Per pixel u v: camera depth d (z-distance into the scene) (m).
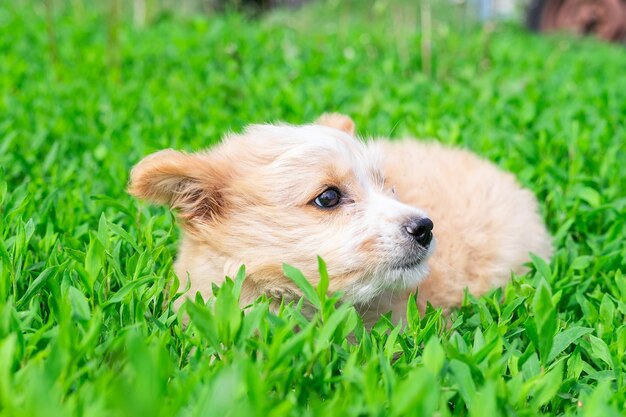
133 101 1.08
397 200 0.61
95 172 0.80
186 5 2.24
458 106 1.09
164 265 0.60
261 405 0.41
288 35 1.77
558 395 0.49
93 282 0.53
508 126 0.96
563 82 1.33
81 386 0.44
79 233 0.65
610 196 0.76
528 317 0.55
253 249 0.56
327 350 0.48
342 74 1.32
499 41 1.83
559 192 0.74
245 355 0.46
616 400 0.46
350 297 0.56
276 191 0.57
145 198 0.57
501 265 0.68
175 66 1.40
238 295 0.51
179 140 0.90
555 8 2.34
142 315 0.52
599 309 0.57
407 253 0.56
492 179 0.73
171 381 0.47
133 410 0.39
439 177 0.71
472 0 2.02
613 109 1.07
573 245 0.68
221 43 1.55
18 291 0.55
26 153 0.85
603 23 2.25
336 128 0.64
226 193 0.58
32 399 0.40
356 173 0.58
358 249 0.56
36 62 1.37
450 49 1.50
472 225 0.68
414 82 1.26
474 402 0.45
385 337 0.53
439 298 0.64
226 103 1.12
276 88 1.18
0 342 0.44
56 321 0.50
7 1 2.06
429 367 0.45
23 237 0.57
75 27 1.69
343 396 0.45
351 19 2.16
